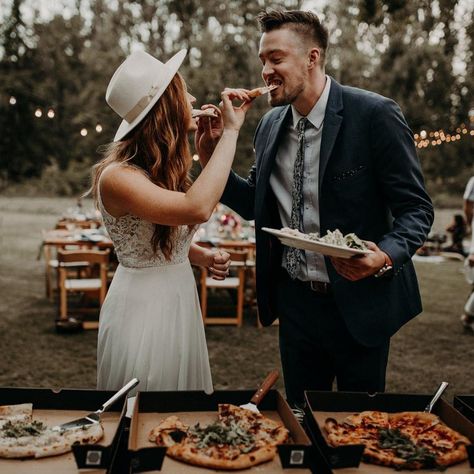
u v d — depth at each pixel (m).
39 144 23.11
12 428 1.45
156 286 1.94
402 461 1.33
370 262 1.69
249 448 1.38
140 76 1.84
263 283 2.30
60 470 1.29
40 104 22.83
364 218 2.04
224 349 5.41
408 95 21.25
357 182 2.01
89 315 6.56
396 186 1.95
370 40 21.50
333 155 2.03
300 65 2.00
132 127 1.82
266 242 2.26
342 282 2.06
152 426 1.51
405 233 1.87
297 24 2.00
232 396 1.63
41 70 23.53
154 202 1.73
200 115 2.04
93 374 4.65
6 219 17.59
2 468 1.30
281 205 2.24
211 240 6.22
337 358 2.20
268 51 2.01
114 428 1.49
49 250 7.19
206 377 2.12
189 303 2.02
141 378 1.93
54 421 1.53
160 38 23.98
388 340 2.21
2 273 8.91
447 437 1.46
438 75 20.88
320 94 2.06
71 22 24.45
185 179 1.97
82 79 23.78
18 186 23.38
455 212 21.92
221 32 23.56
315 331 2.21
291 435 1.48
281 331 2.32
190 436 1.44
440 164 23.50
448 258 11.92
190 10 23.59
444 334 6.03
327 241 1.69
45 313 6.55
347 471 1.32
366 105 2.01
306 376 2.29
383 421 1.53
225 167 1.78
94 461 1.26
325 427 1.51
